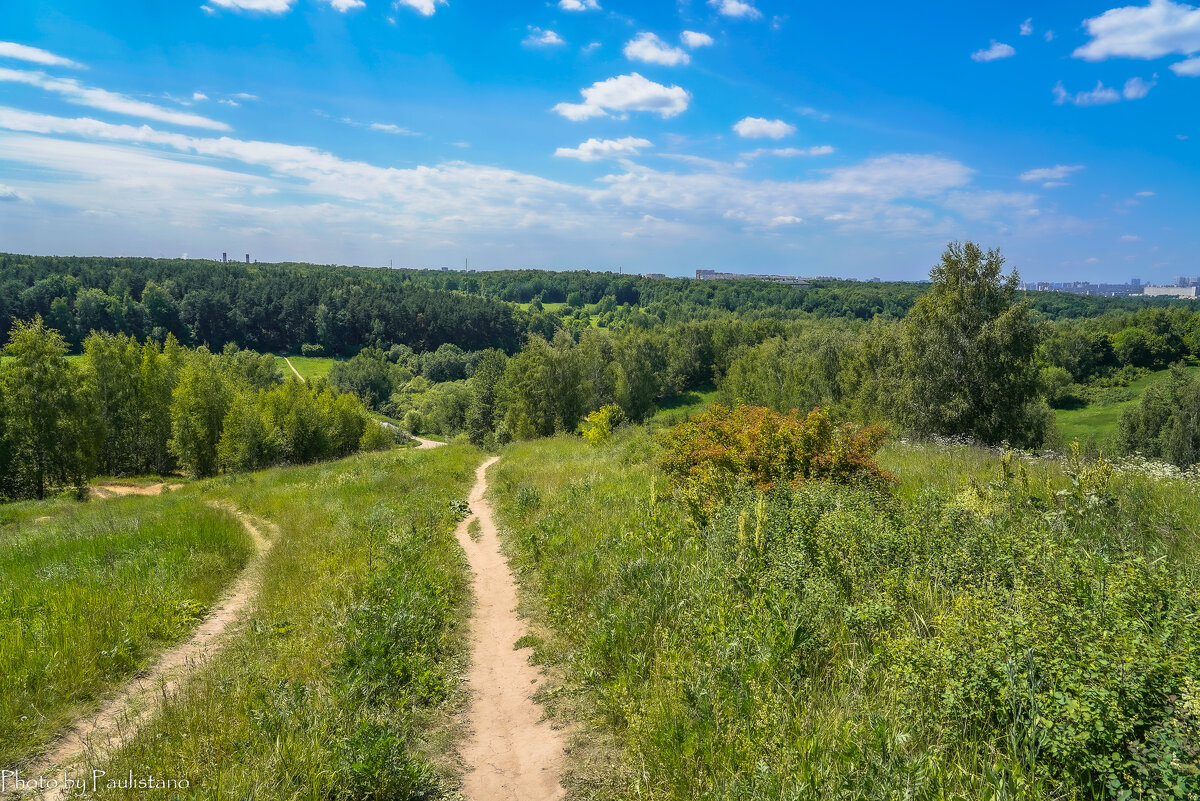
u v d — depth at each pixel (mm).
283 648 6176
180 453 35469
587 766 4148
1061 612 3502
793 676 4129
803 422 9445
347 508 14164
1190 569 4277
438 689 5328
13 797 4031
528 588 8039
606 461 16641
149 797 3785
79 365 36312
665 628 5348
